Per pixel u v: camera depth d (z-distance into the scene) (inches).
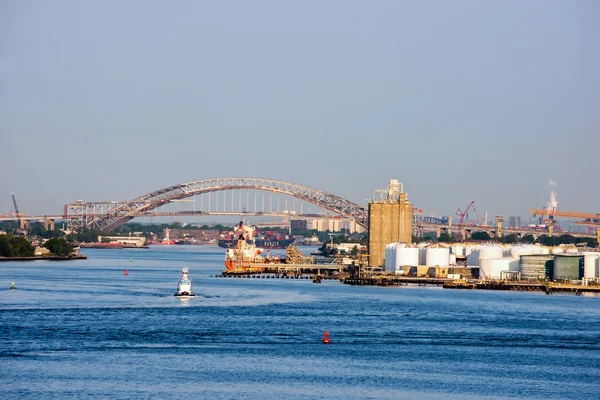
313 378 6830.7
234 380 6688.0
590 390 6692.9
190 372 6884.8
